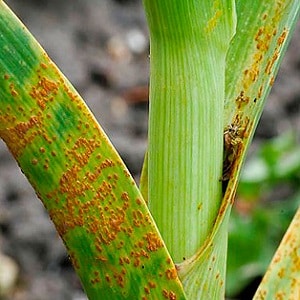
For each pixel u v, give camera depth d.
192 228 0.29
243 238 0.88
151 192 0.29
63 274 0.98
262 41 0.30
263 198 1.05
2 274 0.95
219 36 0.27
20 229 1.00
